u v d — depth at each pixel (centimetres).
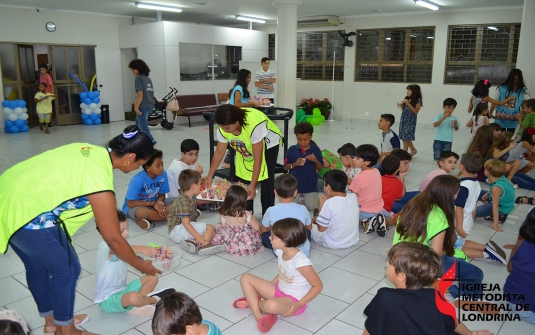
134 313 238
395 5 922
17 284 275
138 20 1115
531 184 493
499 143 500
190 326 156
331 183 321
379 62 1094
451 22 973
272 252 320
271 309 215
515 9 895
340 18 1125
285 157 422
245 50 1188
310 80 1209
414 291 161
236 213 310
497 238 352
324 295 260
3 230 179
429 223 234
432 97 1027
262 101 650
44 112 902
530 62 684
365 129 992
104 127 1005
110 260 237
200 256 314
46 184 177
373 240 347
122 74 1123
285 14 880
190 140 413
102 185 181
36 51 1116
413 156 688
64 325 201
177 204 322
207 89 1112
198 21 1225
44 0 857
